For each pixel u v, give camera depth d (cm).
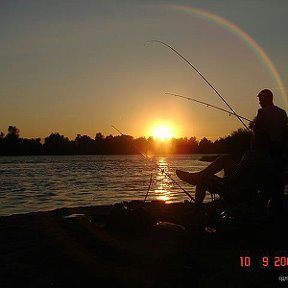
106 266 380
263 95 489
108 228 509
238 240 452
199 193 487
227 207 480
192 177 486
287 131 476
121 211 506
